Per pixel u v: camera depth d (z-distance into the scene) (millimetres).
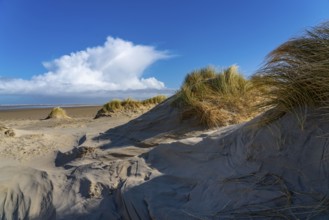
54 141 8328
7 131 9141
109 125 11523
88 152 6816
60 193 4816
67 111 28656
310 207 2756
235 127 4699
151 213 3629
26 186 5266
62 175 5520
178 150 4996
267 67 3910
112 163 5496
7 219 4574
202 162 4418
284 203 2953
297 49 3686
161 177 4488
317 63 3402
